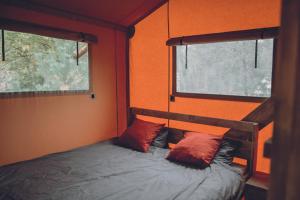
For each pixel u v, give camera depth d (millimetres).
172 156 2588
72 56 3047
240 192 2127
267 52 2660
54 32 2760
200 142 2555
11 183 1982
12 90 2516
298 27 286
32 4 2555
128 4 3064
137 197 1781
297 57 289
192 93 3238
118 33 3623
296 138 292
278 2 2486
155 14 3457
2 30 2375
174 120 3404
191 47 3229
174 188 1932
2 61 2424
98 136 3459
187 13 3154
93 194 1823
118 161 2549
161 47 3457
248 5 2689
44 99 2793
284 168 309
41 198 1757
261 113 2512
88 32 3184
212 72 3082
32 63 2662
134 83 3832
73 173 2211
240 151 2570
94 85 3340
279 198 318
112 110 3633
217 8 2912
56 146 2953
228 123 2672
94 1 2805
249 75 2807
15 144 2564
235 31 2732
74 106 3117
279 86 315
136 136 3029
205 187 1961
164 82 3488
